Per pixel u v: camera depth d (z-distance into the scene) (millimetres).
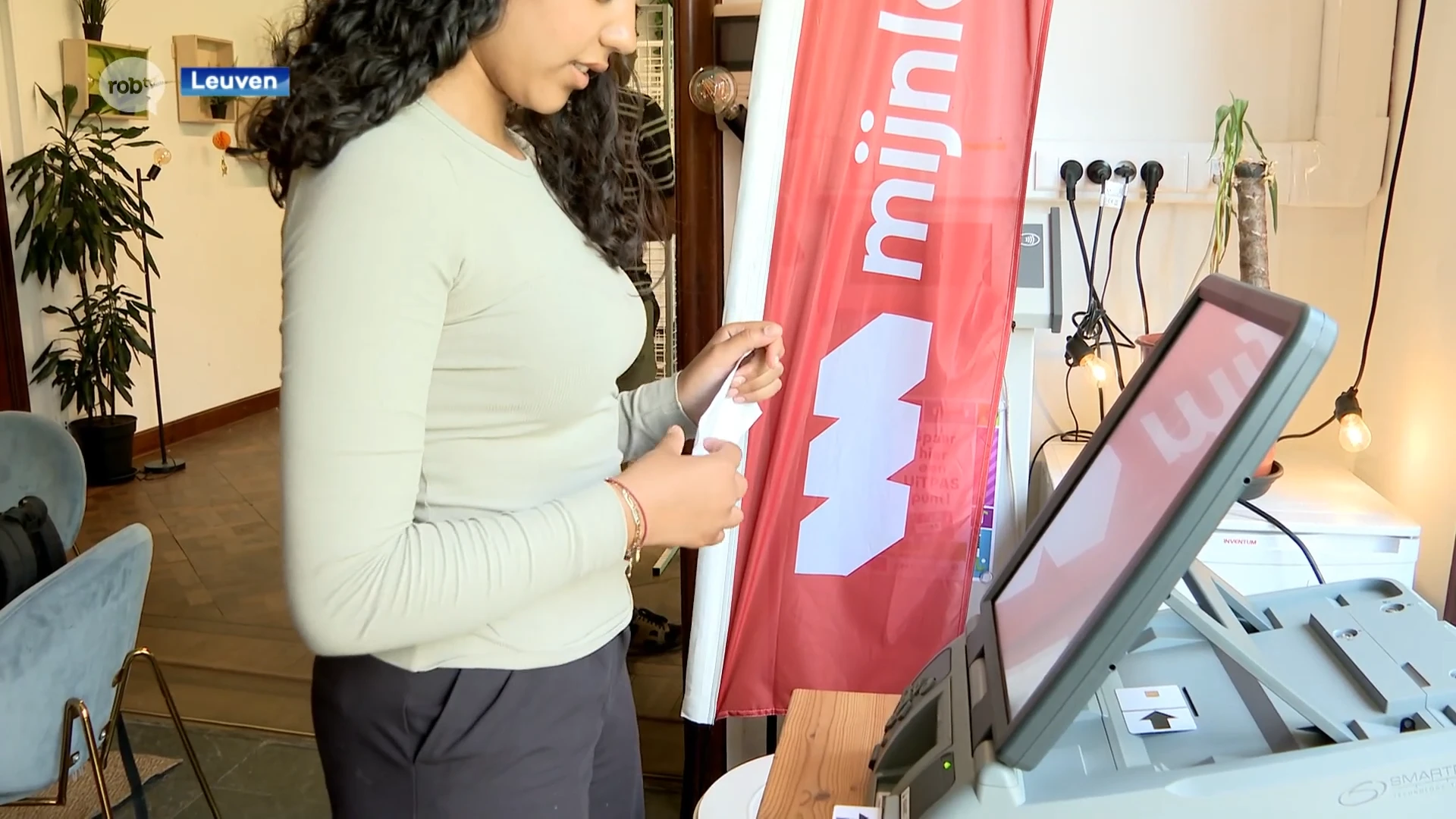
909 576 1829
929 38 1675
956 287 1745
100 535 4129
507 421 933
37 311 4527
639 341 1042
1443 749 700
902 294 1754
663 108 2332
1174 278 2008
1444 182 1671
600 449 1025
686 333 2043
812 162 1712
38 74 4430
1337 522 1648
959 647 991
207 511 4422
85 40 4543
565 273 928
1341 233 1955
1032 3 1653
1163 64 1938
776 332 1229
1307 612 926
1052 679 691
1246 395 635
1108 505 821
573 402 958
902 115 1700
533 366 914
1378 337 1904
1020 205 1719
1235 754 752
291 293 794
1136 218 1996
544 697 975
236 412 5844
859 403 1788
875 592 1843
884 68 1688
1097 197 1954
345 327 780
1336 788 694
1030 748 708
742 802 1396
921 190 1721
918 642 1844
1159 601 647
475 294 874
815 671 1873
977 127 1699
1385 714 763
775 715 1968
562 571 858
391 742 952
